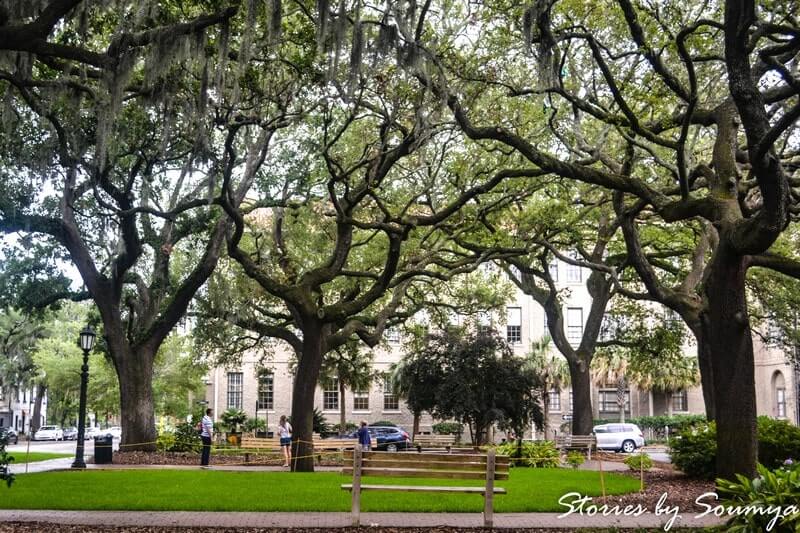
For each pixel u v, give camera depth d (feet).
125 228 88.28
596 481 58.54
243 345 134.00
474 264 76.33
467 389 93.56
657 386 187.93
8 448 144.77
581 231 96.02
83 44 48.26
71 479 57.16
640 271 59.21
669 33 46.70
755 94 35.99
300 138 86.69
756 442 43.14
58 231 89.66
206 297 108.27
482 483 54.75
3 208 81.35
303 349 71.67
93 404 190.08
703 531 32.30
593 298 115.14
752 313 102.68
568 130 73.46
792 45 40.19
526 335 195.52
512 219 84.48
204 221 96.27
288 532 35.09
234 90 48.26
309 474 62.90
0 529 34.81
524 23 44.91
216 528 35.86
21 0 40.42
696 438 62.39
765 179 36.99
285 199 86.63
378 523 37.68
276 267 99.71
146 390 96.78
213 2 46.91
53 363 187.62
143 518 38.65
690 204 46.57
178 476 60.49
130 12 50.88
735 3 35.19
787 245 81.20
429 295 124.16
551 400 193.47
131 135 70.18
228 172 60.44
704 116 51.62
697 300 58.65
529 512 42.22
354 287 85.46
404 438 139.74
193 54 45.37
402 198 88.22
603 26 55.57
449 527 36.73
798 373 171.32
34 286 96.48
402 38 50.29
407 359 121.39
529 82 64.39
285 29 54.34
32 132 71.20
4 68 49.16
